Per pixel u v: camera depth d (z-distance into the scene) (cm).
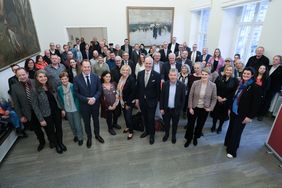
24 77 224
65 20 639
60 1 616
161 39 736
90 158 255
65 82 246
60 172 230
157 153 263
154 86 256
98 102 266
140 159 252
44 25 625
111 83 288
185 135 287
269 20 349
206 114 258
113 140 296
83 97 245
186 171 230
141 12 684
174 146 279
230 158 252
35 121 251
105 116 301
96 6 648
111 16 671
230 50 525
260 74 310
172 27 728
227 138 269
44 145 280
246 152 264
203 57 471
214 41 532
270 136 265
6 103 291
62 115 263
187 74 321
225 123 346
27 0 492
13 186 211
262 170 230
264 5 398
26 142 295
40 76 221
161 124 319
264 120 355
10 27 364
